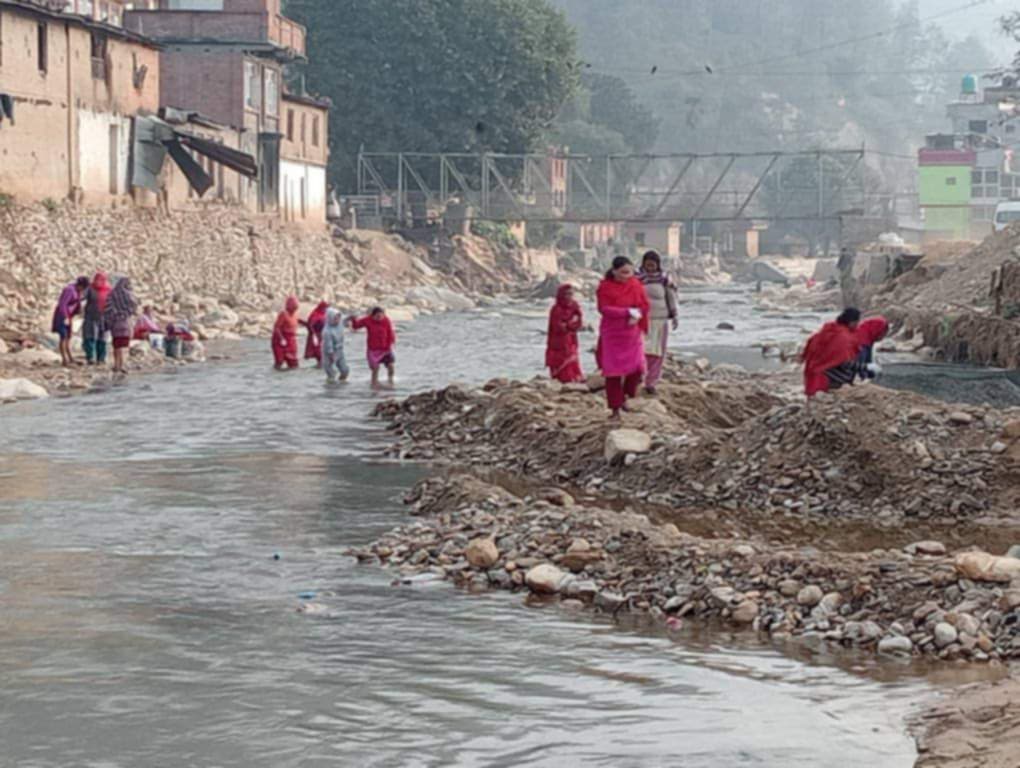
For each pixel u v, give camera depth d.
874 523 16.70
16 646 11.12
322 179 82.75
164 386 31.38
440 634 11.62
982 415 18.78
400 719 9.55
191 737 9.16
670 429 20.38
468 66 101.25
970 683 10.44
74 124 49.62
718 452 18.56
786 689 10.30
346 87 100.56
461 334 53.38
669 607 12.45
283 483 18.64
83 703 9.79
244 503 17.19
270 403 28.00
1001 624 11.46
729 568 12.92
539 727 9.42
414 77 101.38
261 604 12.49
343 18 100.56
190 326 47.91
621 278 20.72
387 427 24.17
